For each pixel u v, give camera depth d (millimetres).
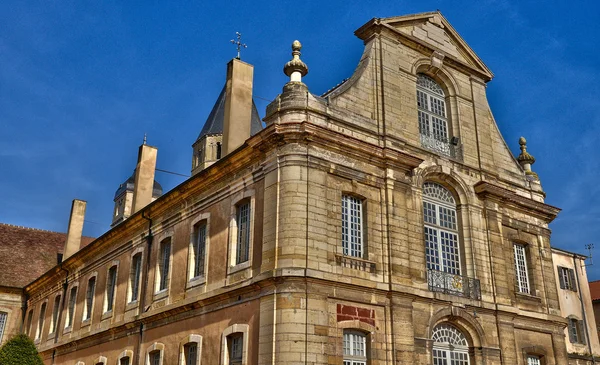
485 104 24359
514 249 23000
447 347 19250
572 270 29375
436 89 23438
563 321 23000
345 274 17188
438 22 23719
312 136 17656
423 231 19719
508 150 24516
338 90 19562
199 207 22000
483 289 20766
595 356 27984
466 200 21750
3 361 23516
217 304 19156
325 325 16281
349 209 18344
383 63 21047
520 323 21500
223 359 18047
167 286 22641
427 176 20906
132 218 26203
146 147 29688
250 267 17969
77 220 37656
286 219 16875
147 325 23250
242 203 19625
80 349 28812
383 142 19859
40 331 34938
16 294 38375
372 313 17422
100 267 29484
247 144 18703
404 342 17594
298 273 16172
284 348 15625
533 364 21656
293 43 19266
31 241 41781
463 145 22641
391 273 18109
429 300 18797
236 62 22906
